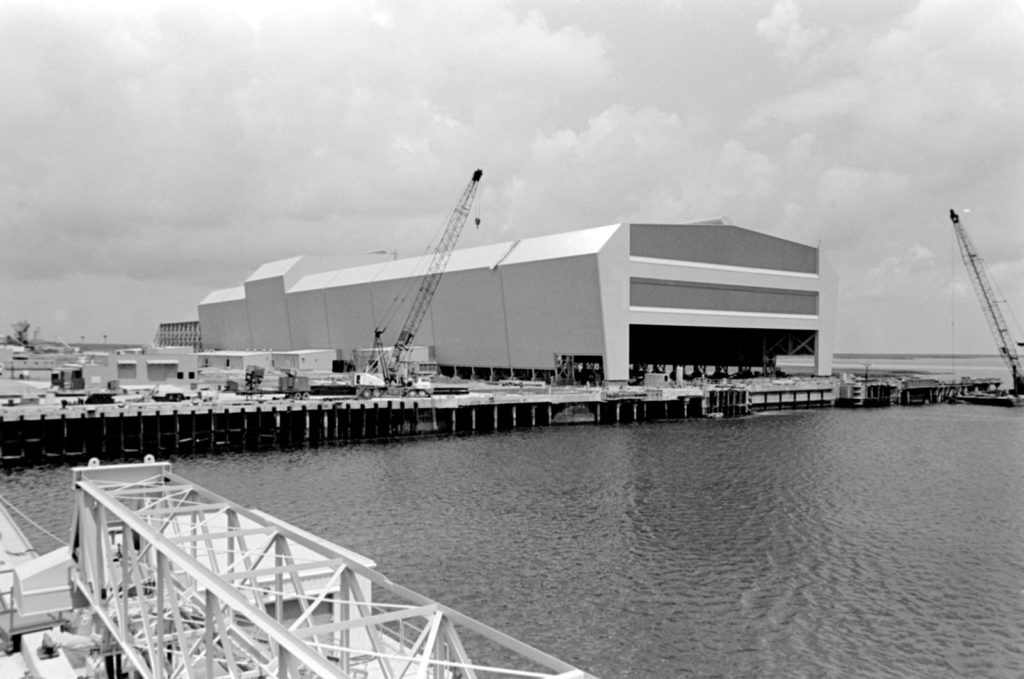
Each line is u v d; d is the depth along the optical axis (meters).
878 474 66.31
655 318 114.25
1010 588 36.16
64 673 21.56
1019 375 168.25
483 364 129.38
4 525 36.47
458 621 14.33
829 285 140.75
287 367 138.50
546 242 119.56
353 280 156.50
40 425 71.75
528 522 47.31
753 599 34.50
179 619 16.58
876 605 33.91
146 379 107.00
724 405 120.19
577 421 105.19
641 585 36.03
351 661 18.61
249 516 21.95
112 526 24.69
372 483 59.22
